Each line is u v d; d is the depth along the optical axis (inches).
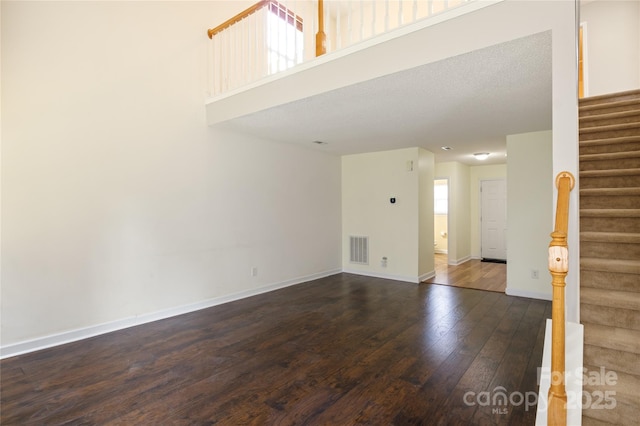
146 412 78.4
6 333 106.6
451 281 219.3
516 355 107.7
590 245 95.2
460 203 293.9
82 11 121.4
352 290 195.6
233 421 75.0
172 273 148.6
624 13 211.3
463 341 119.6
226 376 95.2
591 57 219.8
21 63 108.0
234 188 174.4
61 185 116.9
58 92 115.7
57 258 116.3
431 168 236.2
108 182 128.4
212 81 162.9
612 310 78.4
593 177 111.7
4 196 105.5
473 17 89.0
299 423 74.2
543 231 175.2
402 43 100.7
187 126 153.8
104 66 127.0
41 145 112.3
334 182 244.4
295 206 211.3
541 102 128.0
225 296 170.2
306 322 140.4
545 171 174.2
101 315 127.0
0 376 94.7
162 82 144.7
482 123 158.9
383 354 109.2
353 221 245.8
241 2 176.6
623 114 126.2
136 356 108.0
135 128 135.9
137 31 136.6
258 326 135.7
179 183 150.9
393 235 225.9
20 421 74.9
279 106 132.8
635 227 95.5
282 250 202.1
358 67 110.0
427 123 158.4
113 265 130.2
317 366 101.0
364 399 83.5
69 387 89.1
